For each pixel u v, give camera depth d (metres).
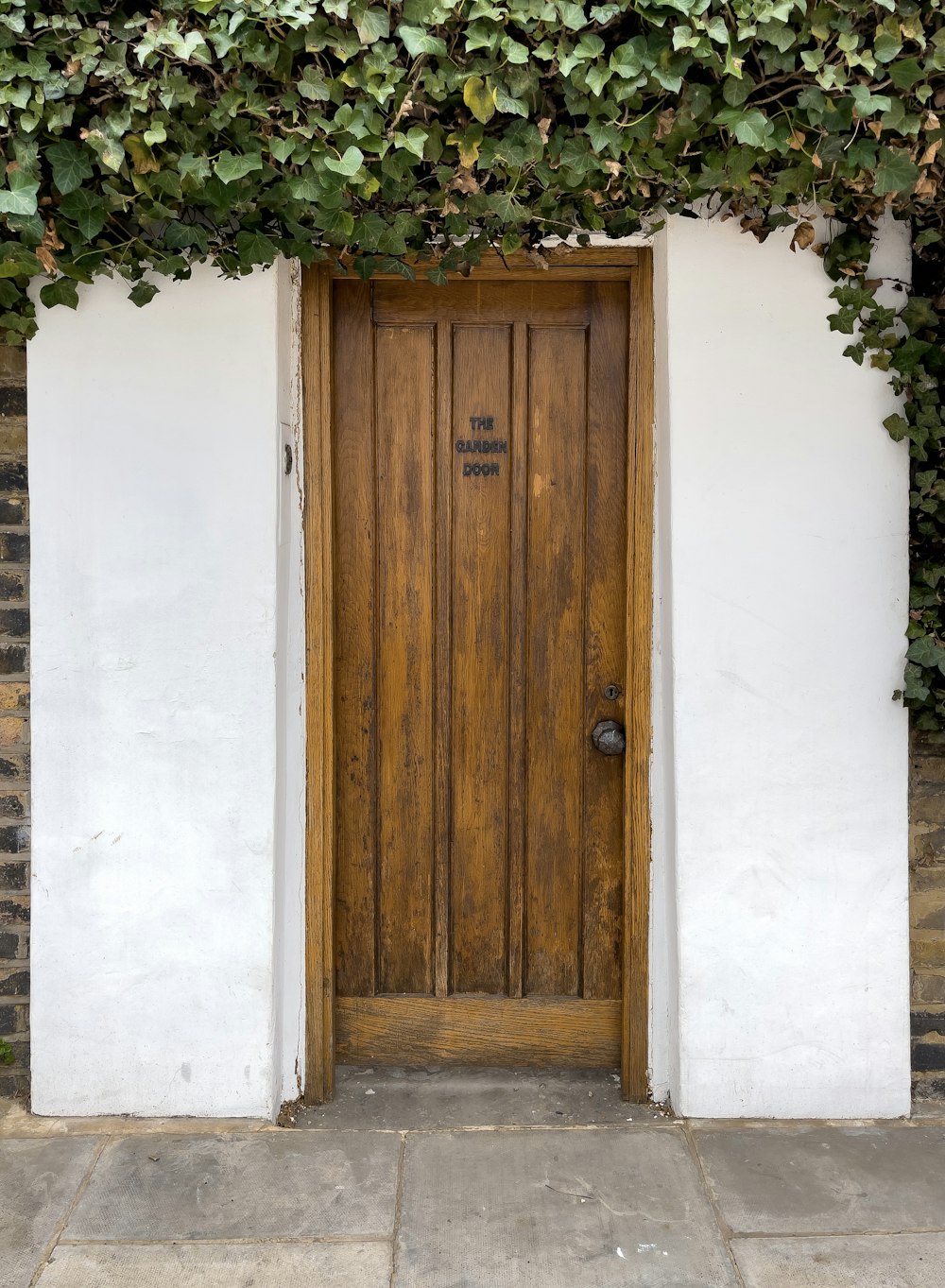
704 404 2.99
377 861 3.38
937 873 3.16
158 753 3.04
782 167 2.73
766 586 3.03
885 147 2.63
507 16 2.48
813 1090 3.13
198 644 3.02
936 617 3.02
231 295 2.94
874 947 3.10
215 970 3.08
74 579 3.01
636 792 3.23
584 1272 2.55
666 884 3.19
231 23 2.46
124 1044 3.11
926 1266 2.57
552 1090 3.33
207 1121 3.12
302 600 3.20
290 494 3.12
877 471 3.00
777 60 2.52
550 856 3.39
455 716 3.35
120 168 2.60
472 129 2.61
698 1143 3.03
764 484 3.00
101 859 3.06
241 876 3.06
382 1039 3.43
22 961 3.16
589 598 3.30
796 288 2.96
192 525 2.99
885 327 2.94
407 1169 2.92
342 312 3.24
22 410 3.05
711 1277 2.54
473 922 3.41
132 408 2.96
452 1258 2.59
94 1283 2.51
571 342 3.26
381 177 2.68
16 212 2.59
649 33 2.52
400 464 3.29
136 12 2.50
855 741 3.06
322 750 3.23
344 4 2.45
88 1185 2.84
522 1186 2.85
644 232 3.00
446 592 3.30
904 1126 3.11
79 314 2.94
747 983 3.11
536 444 3.28
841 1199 2.80
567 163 2.66
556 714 3.35
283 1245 2.63
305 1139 3.05
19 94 2.50
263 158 2.65
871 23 2.54
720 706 3.05
